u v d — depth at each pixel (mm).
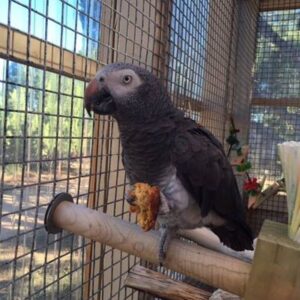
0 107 911
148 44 1354
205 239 1093
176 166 958
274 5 2748
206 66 1985
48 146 1062
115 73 958
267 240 703
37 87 940
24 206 1001
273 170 2775
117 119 999
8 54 795
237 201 1050
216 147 1021
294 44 2727
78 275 1265
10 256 983
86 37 1058
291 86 2742
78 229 898
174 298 1100
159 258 863
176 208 972
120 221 904
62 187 1133
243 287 774
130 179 1057
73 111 1117
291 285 686
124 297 1409
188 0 1656
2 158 838
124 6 1316
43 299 1029
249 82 2781
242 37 2609
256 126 2826
